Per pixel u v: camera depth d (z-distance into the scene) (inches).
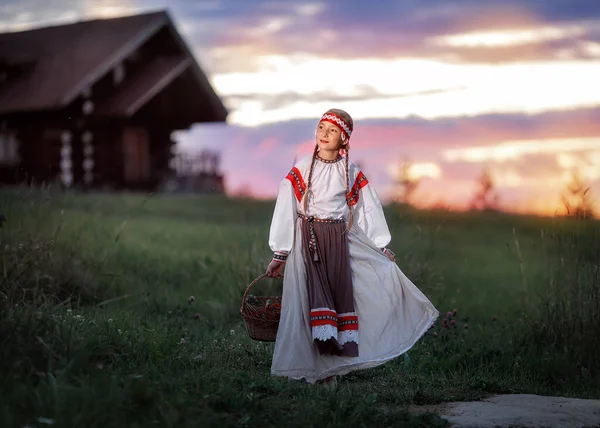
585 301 277.0
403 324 214.2
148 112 1155.3
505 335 289.0
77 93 989.8
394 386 217.8
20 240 296.4
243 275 333.1
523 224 714.8
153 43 1146.7
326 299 204.7
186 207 774.5
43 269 296.4
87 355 188.2
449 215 745.0
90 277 313.3
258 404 177.2
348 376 228.1
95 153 1120.2
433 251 421.7
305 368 202.2
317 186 210.2
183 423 158.6
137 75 1120.8
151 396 168.2
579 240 291.9
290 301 205.6
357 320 208.4
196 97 1188.5
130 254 393.4
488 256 516.7
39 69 1061.1
